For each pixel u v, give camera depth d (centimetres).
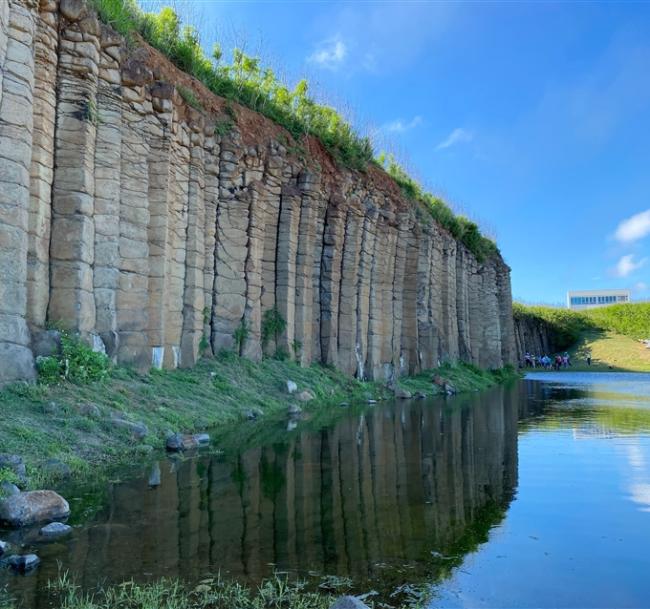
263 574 488
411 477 859
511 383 3562
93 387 1127
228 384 1605
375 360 2530
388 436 1251
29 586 455
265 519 639
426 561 523
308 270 2181
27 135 1072
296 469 895
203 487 764
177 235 1627
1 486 657
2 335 986
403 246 2850
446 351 3219
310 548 552
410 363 2847
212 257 1809
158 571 490
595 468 929
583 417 1630
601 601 448
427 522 639
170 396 1334
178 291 1616
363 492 768
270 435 1213
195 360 1655
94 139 1298
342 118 2802
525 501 728
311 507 692
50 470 772
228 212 1877
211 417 1316
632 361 6309
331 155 2533
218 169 1845
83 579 471
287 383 1802
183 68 1931
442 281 3294
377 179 2814
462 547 560
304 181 2192
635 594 459
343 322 2375
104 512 647
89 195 1256
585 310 7862
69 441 887
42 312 1151
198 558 521
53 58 1220
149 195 1494
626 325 7238
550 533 604
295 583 470
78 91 1254
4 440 805
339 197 2388
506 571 502
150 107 1498
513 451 1080
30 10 1098
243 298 1891
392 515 664
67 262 1201
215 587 461
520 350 6438
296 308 2139
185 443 1030
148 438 1009
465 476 869
